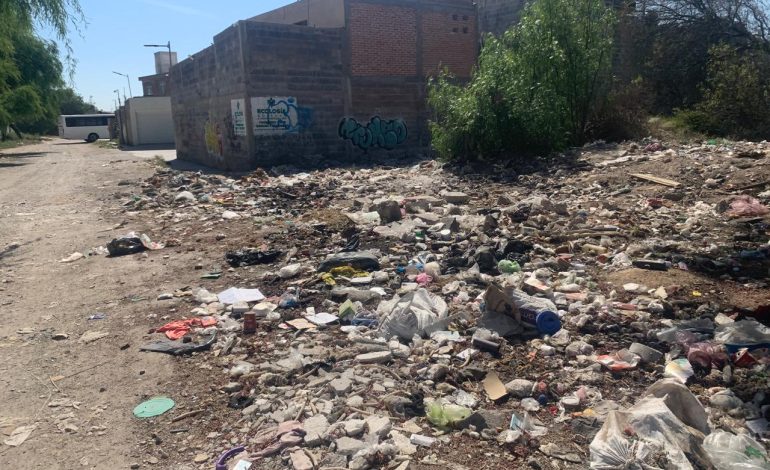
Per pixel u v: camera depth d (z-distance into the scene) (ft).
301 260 27.20
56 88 138.21
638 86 66.33
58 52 133.80
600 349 16.80
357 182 50.83
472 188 44.52
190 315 21.13
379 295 21.59
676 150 47.01
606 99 59.77
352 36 71.87
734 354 15.81
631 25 87.92
